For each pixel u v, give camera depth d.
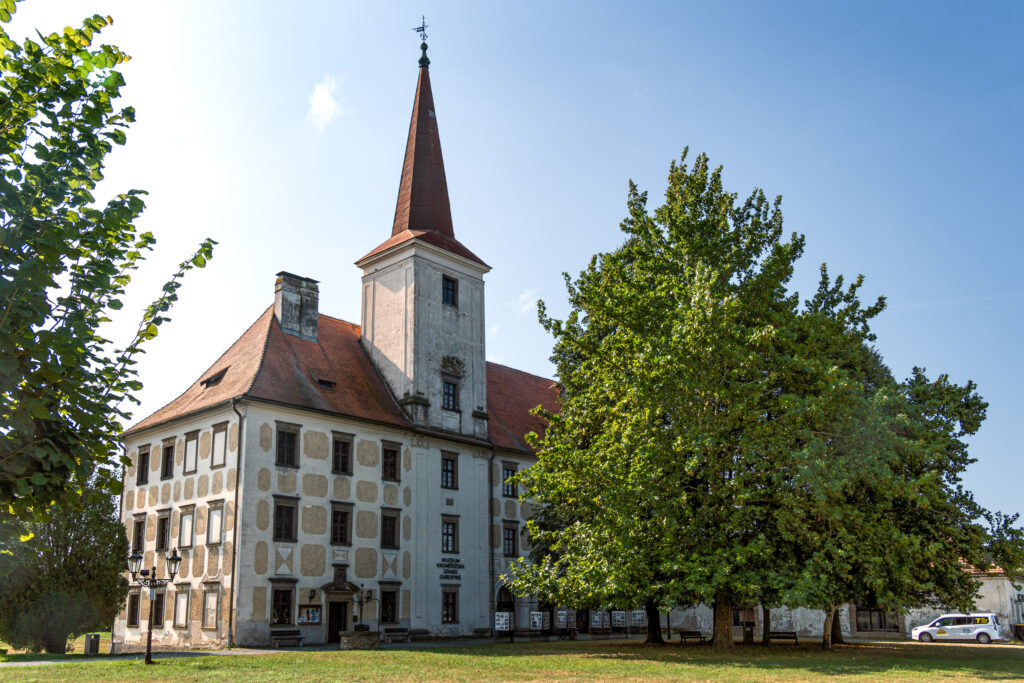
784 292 25.81
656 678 16.62
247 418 34.59
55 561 29.78
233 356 40.41
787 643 30.89
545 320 27.70
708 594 21.06
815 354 24.23
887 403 22.61
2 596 28.97
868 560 21.36
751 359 22.25
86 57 9.77
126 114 10.05
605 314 26.22
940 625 40.72
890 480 21.45
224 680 16.61
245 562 33.09
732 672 17.94
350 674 17.89
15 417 8.77
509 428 49.62
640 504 22.88
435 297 45.25
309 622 34.69
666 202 28.62
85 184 10.26
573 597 25.38
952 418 25.77
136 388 10.38
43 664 21.05
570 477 25.33
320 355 41.97
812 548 22.33
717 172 28.44
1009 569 25.05
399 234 46.78
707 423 22.81
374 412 40.56
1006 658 22.67
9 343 8.54
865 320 27.19
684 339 22.61
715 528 22.97
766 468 22.39
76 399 9.55
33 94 9.44
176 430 38.16
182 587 35.25
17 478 9.25
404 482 40.66
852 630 46.75
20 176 9.35
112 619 31.12
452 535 42.72
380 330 45.25
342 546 36.91
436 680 16.47
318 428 37.19
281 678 16.97
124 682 16.25
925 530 23.77
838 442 23.16
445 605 41.28
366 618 37.06
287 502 35.09
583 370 27.91
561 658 22.78
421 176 48.53
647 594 22.67
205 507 35.22
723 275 25.47
